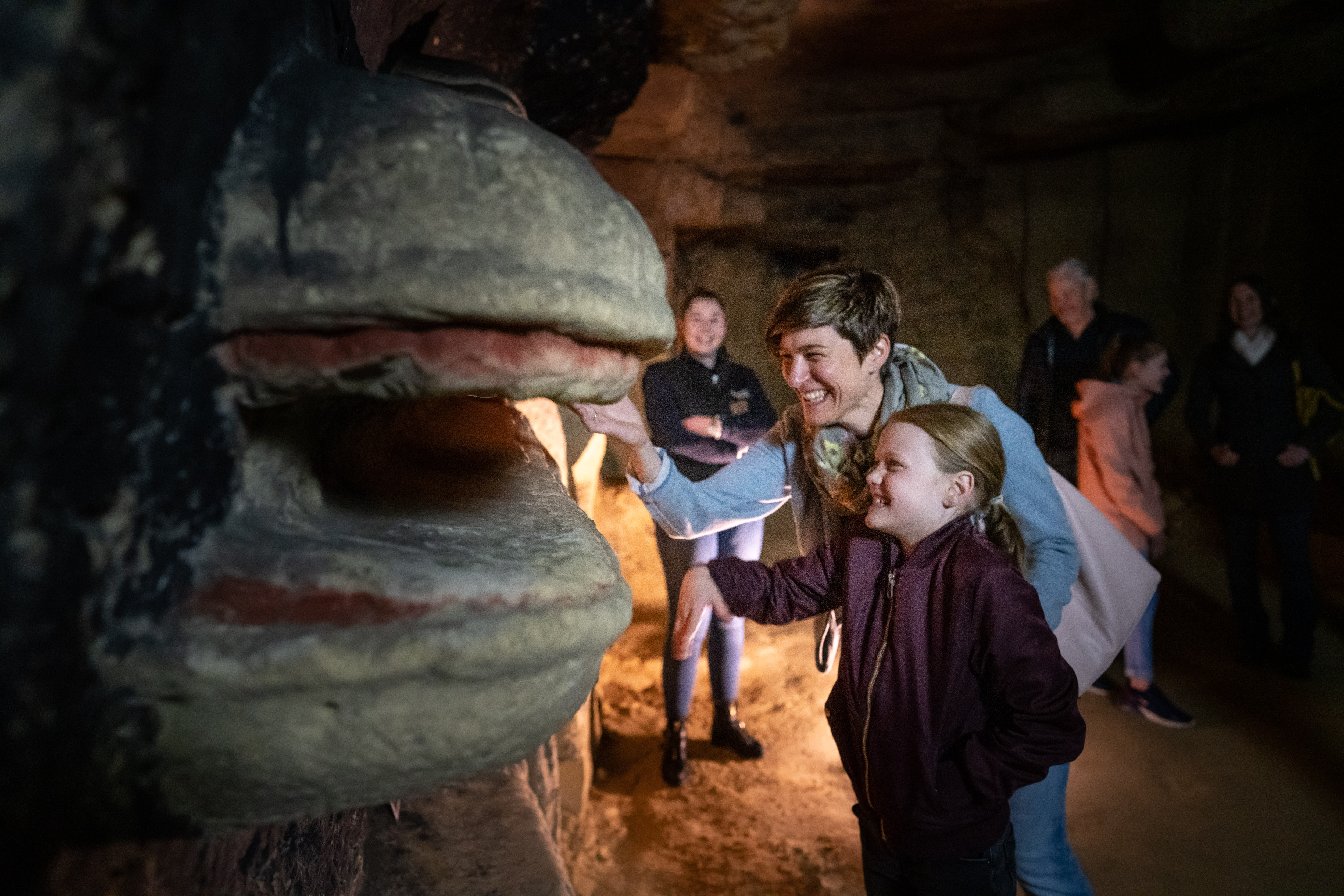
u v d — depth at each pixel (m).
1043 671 1.09
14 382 0.40
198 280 0.55
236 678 0.55
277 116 0.60
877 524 1.23
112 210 0.45
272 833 0.90
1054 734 1.09
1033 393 3.36
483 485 1.03
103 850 0.56
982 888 1.18
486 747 0.66
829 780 2.64
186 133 0.51
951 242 6.93
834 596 1.43
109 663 0.53
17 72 0.38
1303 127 5.60
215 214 0.56
